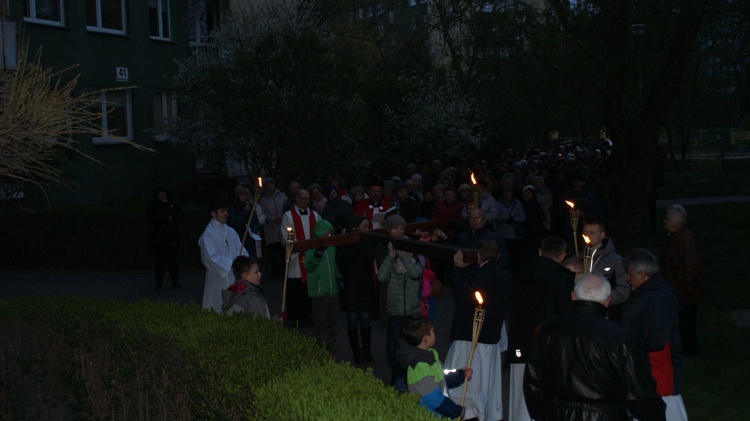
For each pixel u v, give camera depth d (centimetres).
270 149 1931
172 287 1526
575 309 517
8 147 585
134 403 720
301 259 1156
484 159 2786
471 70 2695
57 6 2058
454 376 649
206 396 580
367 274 959
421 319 600
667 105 1423
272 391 503
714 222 2291
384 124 2705
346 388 504
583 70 1415
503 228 1447
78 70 2109
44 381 824
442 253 746
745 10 1402
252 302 778
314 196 1445
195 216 1769
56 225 1788
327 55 1969
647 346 610
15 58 730
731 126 5609
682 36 1366
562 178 1820
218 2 2775
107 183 2202
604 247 777
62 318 788
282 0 2666
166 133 2216
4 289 1532
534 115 1588
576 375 504
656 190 2181
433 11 2980
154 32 2442
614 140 1491
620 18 1358
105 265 1775
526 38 1463
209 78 1991
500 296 714
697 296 920
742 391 809
